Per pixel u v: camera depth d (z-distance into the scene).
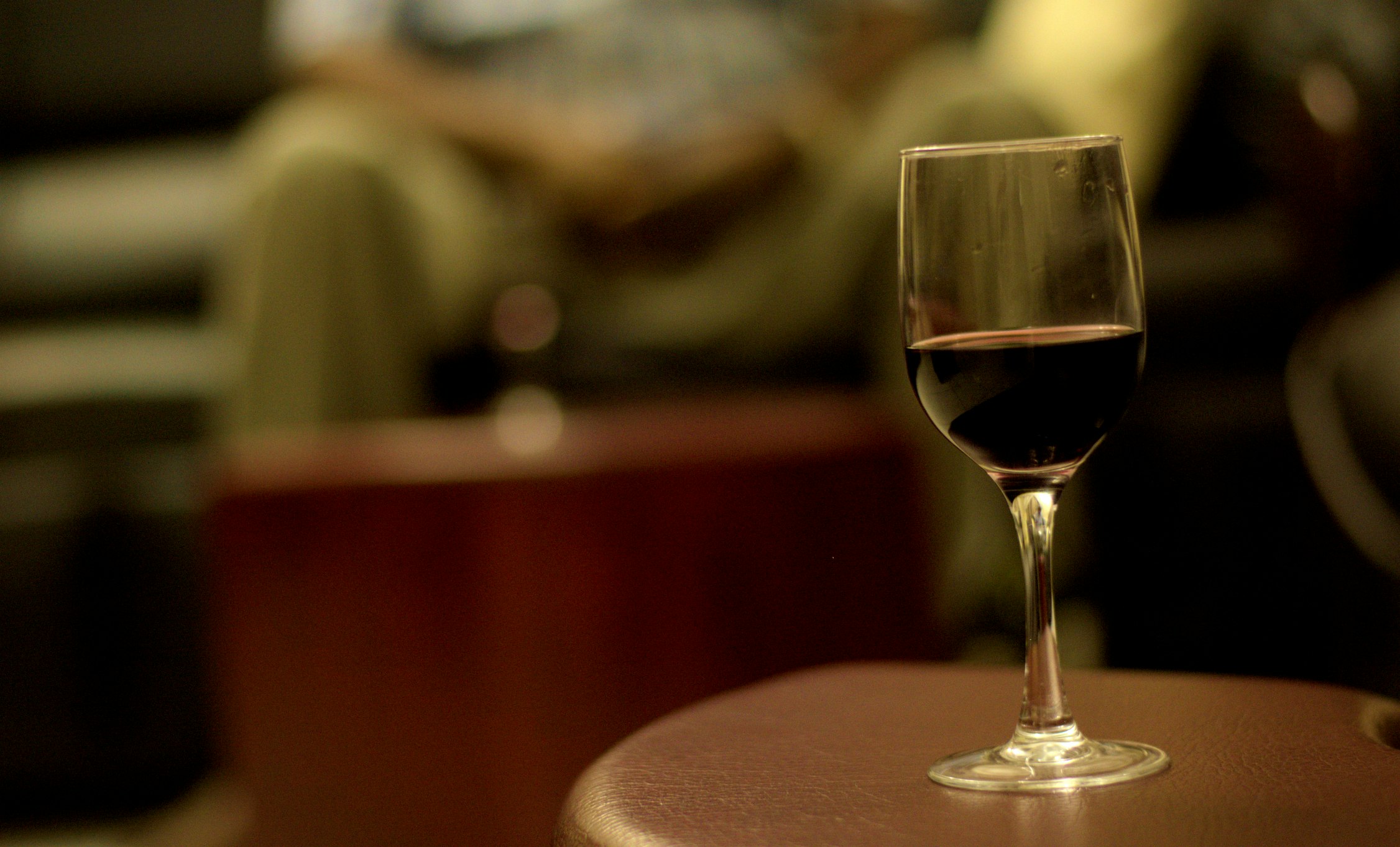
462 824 1.56
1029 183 0.90
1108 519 2.27
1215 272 2.21
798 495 1.60
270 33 3.10
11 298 2.86
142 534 2.36
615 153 2.27
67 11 3.11
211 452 2.35
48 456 2.35
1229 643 2.21
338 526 1.57
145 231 2.90
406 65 2.38
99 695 2.35
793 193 2.24
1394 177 1.58
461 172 2.37
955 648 2.04
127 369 2.43
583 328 2.23
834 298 2.13
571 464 1.56
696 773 0.93
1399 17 1.63
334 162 2.12
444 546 1.56
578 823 0.89
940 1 2.72
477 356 2.29
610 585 1.57
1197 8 2.39
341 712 1.57
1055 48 2.51
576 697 1.56
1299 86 1.64
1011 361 0.90
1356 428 1.31
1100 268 0.90
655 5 2.36
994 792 0.88
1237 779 0.88
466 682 1.56
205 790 2.18
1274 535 2.17
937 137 2.08
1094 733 0.95
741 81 2.32
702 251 2.28
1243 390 2.20
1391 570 1.33
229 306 2.21
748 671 1.59
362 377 2.13
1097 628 2.30
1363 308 1.44
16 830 2.30
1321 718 0.95
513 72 2.37
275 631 1.58
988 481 2.03
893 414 1.71
